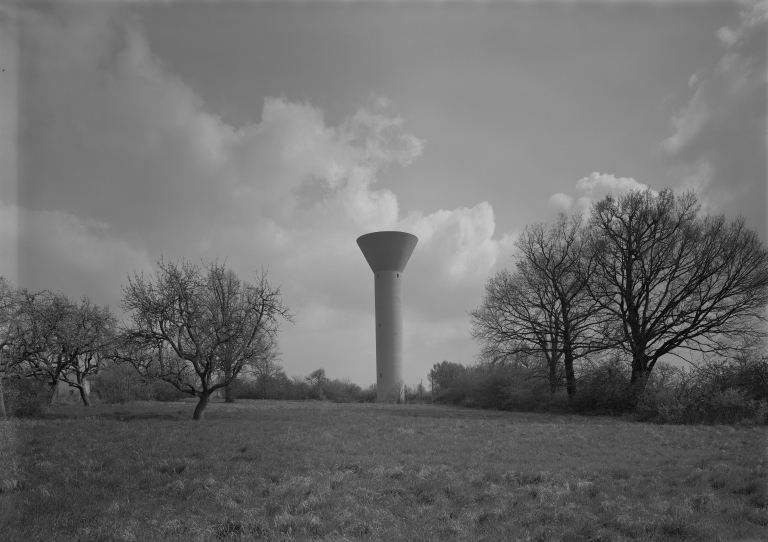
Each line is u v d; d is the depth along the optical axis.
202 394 31.61
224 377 34.06
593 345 42.50
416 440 20.52
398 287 83.75
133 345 32.62
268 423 27.11
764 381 31.88
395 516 9.98
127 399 54.59
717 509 10.36
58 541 8.75
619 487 12.14
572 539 8.74
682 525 9.33
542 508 10.42
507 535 8.91
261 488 11.77
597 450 18.12
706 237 38.69
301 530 8.96
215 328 32.44
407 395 80.88
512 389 48.97
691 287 38.56
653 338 39.78
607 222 41.59
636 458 16.34
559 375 46.38
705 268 37.94
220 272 33.78
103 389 55.56
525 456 16.69
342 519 9.52
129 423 26.80
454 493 11.52
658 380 37.84
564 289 46.81
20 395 36.09
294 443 18.83
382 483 12.33
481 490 11.84
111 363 46.88
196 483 12.22
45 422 26.98
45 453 16.62
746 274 37.28
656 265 39.75
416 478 12.92
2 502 10.84
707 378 33.75
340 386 88.69
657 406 32.97
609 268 41.84
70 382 44.47
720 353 36.81
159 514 9.94
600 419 35.03
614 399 39.38
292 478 12.61
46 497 11.23
